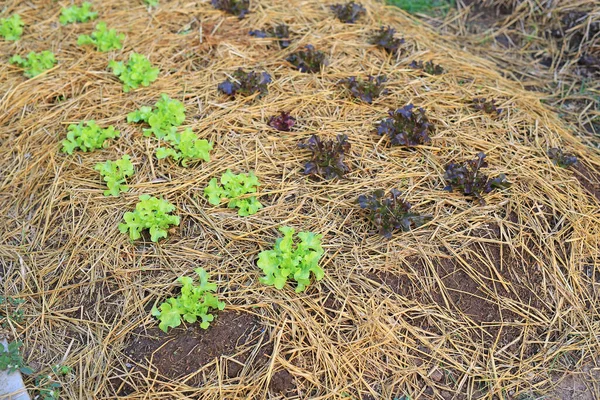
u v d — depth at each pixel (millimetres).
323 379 1380
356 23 2092
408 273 1504
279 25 2025
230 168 1656
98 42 1935
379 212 1536
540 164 1724
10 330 1443
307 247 1462
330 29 2053
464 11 2252
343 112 1806
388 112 1758
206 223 1558
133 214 1528
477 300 1511
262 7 2111
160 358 1396
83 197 1614
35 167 1680
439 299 1496
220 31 2018
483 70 2014
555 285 1543
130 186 1616
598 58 2055
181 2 2104
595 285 1564
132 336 1428
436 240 1553
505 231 1583
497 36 2186
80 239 1552
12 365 1371
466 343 1461
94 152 1697
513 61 2105
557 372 1454
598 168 1781
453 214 1598
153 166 1658
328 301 1457
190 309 1400
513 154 1740
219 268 1487
